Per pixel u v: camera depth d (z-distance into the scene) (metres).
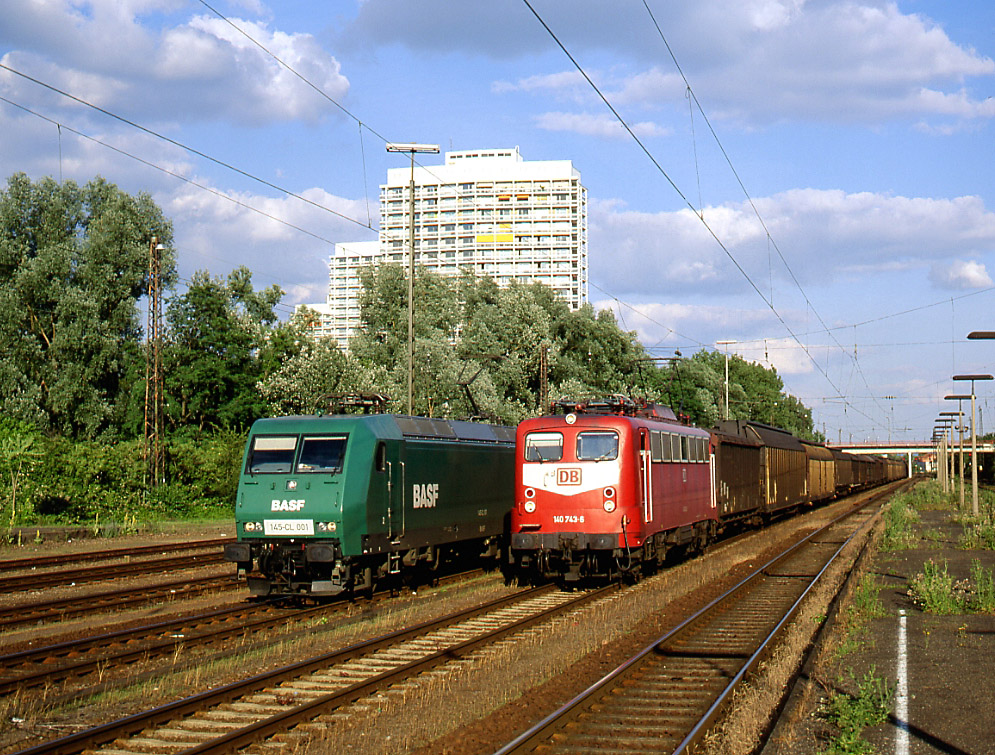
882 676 11.23
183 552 29.06
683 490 24.48
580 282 171.88
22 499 36.12
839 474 66.31
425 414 56.56
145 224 58.81
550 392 64.31
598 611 17.00
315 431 18.36
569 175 170.00
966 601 16.97
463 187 173.50
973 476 40.88
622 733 9.05
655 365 86.88
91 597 18.27
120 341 58.50
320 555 17.42
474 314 74.12
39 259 54.56
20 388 51.28
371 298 74.56
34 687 11.05
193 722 9.47
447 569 25.42
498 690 10.80
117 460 42.22
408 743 8.77
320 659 11.84
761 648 12.44
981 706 9.80
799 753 8.31
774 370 149.12
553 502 20.23
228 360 59.09
